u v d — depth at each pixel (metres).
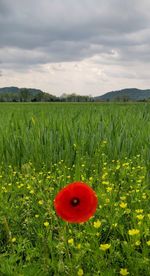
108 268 2.93
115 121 9.13
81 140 7.62
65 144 7.54
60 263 2.86
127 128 8.98
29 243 3.46
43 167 6.43
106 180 5.17
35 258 3.30
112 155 7.16
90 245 3.11
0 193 4.37
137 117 11.20
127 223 3.80
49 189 4.53
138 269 2.93
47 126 8.68
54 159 7.06
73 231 3.44
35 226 3.86
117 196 4.52
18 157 7.28
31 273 2.81
